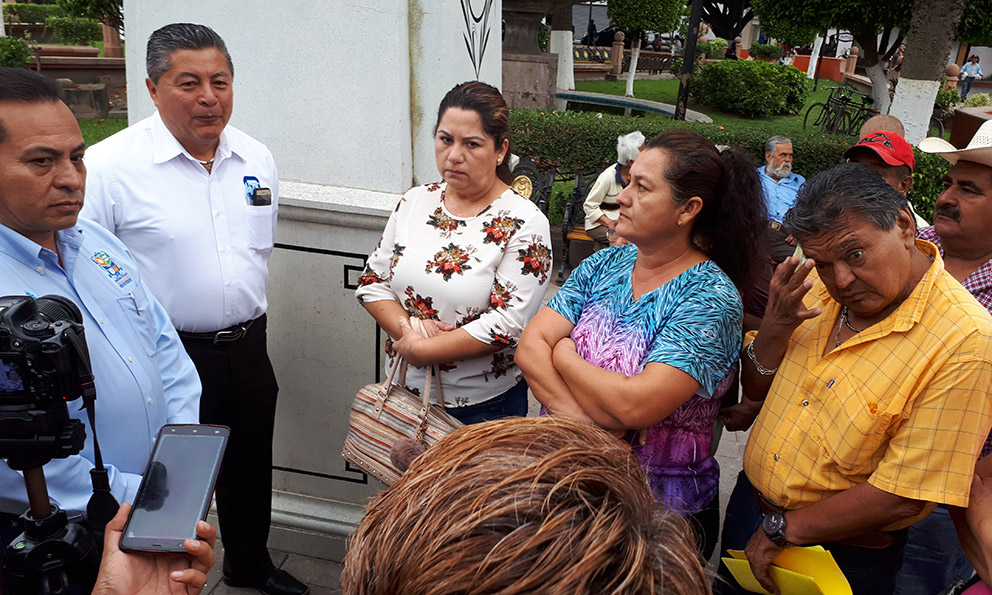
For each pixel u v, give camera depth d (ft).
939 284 5.28
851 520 5.40
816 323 5.98
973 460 5.07
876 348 5.41
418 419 7.09
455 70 9.59
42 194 5.04
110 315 5.73
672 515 2.48
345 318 9.46
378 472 7.12
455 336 7.24
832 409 5.56
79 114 38.34
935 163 22.27
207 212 7.83
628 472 2.45
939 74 27.96
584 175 25.20
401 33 8.66
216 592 9.21
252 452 8.66
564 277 21.54
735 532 6.77
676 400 5.81
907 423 5.20
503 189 7.74
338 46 8.87
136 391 5.69
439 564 2.10
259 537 9.06
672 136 6.11
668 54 80.48
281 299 9.61
